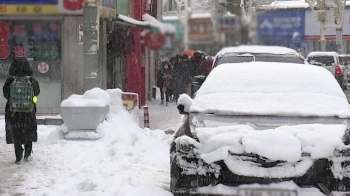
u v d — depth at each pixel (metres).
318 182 12.20
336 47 68.44
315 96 14.61
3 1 27.44
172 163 13.23
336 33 67.69
